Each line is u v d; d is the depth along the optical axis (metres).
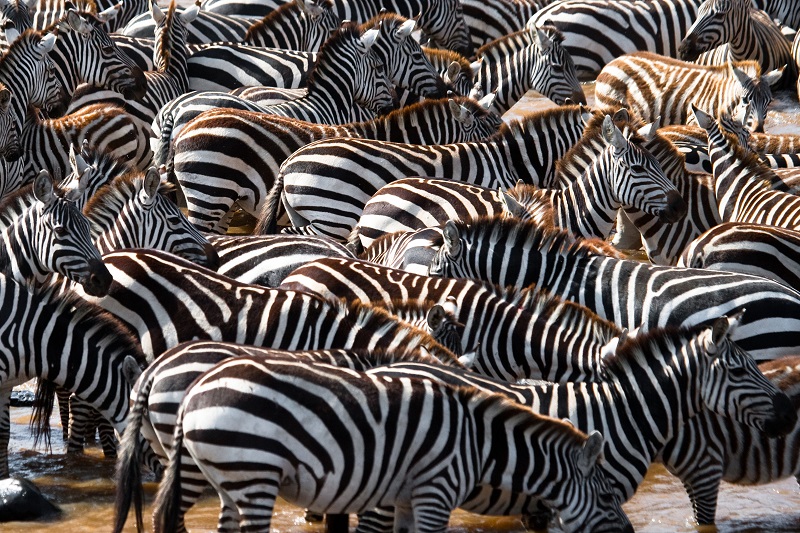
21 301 15.34
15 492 15.06
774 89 38.97
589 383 14.58
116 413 15.50
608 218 22.27
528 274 18.34
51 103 27.27
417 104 25.91
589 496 13.31
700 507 15.31
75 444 17.36
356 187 23.08
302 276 17.64
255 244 19.53
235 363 12.38
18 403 19.06
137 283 15.45
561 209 22.50
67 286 16.98
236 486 12.09
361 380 12.65
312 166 23.09
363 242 22.17
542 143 24.55
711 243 20.12
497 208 21.44
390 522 14.10
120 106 29.09
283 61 31.55
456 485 12.82
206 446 12.06
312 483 12.33
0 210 17.84
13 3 33.47
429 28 40.19
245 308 15.14
